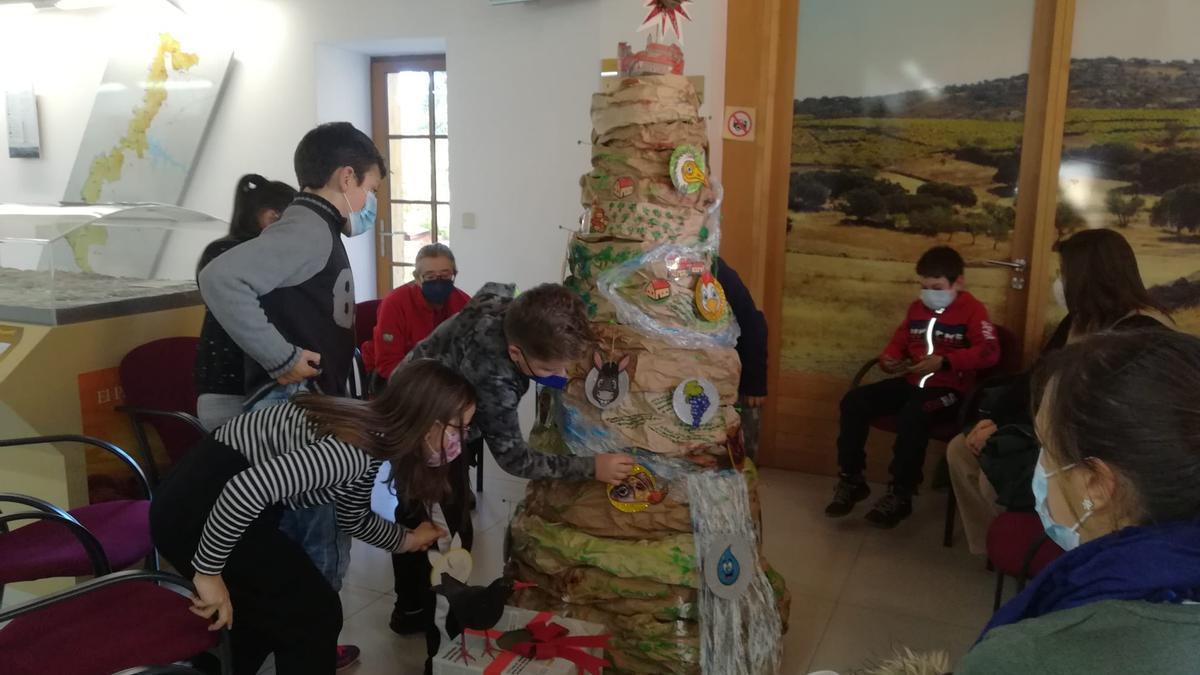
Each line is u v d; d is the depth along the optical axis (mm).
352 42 4152
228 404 2143
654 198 1992
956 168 3309
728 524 1949
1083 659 753
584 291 2031
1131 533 793
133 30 4621
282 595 1627
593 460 1894
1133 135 3018
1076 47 3039
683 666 1892
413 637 2412
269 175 4457
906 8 3277
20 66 4918
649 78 1978
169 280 3123
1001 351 3209
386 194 4641
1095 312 2375
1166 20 2910
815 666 2266
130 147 4703
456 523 1881
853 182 3479
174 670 1358
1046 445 872
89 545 1795
